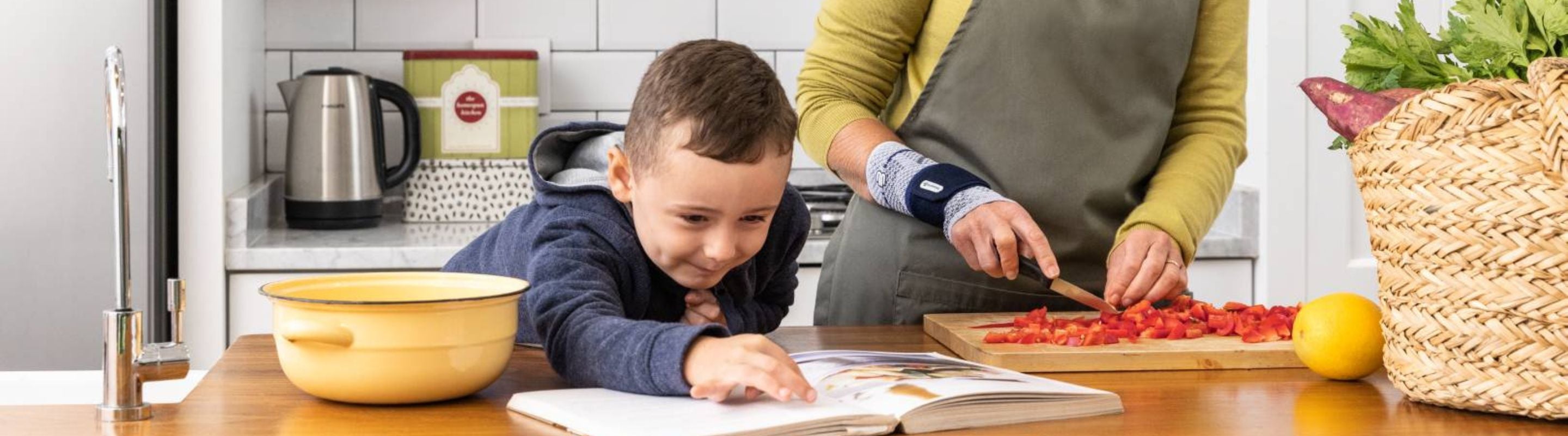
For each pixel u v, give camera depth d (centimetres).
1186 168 142
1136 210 136
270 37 254
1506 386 84
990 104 142
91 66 176
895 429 83
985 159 142
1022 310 148
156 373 87
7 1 160
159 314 203
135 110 189
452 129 247
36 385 115
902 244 147
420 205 246
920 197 127
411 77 246
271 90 255
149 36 198
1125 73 141
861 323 151
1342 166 231
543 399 88
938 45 144
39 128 166
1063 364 107
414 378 87
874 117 143
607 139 124
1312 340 101
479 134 248
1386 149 88
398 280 96
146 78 196
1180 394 97
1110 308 125
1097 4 140
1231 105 148
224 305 211
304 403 91
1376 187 90
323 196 233
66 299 173
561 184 117
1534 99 81
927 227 146
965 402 85
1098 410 90
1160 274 128
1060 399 88
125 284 86
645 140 100
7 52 159
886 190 131
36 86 165
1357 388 99
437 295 96
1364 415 89
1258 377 105
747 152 96
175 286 89
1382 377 104
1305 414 90
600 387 93
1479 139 83
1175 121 151
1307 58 229
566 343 94
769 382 82
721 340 87
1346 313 100
